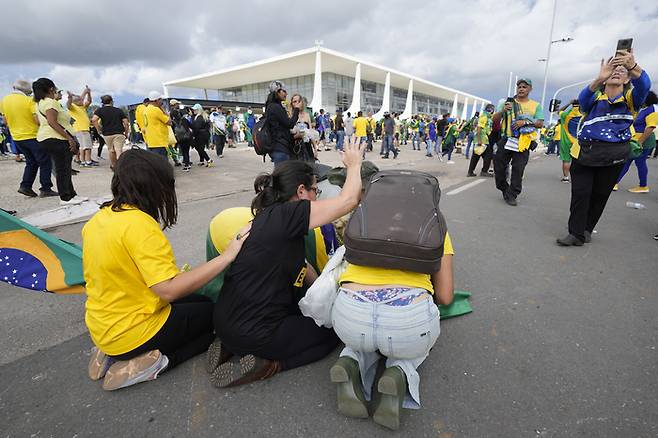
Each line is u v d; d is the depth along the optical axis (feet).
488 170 29.76
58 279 7.27
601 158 10.82
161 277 5.48
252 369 5.97
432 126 44.27
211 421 5.51
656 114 18.76
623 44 10.16
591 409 5.54
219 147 40.34
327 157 43.68
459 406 5.66
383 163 37.47
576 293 9.04
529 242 12.69
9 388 6.29
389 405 5.02
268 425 5.42
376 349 5.27
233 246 5.87
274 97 17.13
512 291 9.22
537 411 5.53
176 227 14.87
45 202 18.21
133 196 5.60
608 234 13.33
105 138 26.73
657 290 9.06
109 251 5.40
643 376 6.19
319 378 6.37
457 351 6.96
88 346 7.44
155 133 23.44
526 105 17.26
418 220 5.09
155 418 5.59
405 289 5.08
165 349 6.40
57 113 16.74
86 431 5.39
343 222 8.09
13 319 8.43
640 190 20.97
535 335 7.40
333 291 5.93
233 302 5.87
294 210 5.76
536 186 23.45
